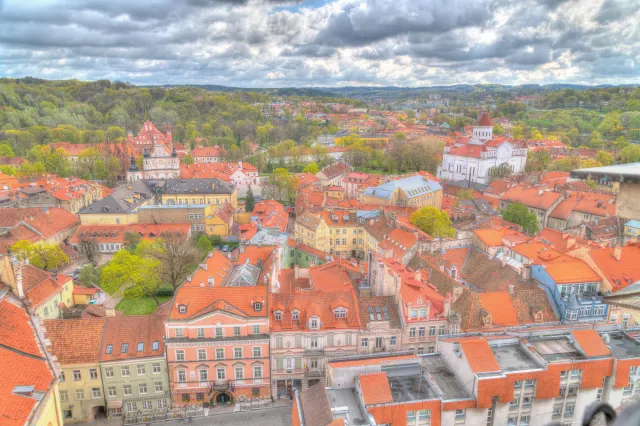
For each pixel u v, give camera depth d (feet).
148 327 283.59
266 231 472.44
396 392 225.15
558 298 304.09
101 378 270.67
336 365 233.96
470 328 286.25
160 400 280.51
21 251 419.74
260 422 271.49
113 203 580.71
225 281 345.10
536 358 238.48
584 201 582.35
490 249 381.81
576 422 238.89
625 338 264.72
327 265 357.61
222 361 279.90
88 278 426.51
